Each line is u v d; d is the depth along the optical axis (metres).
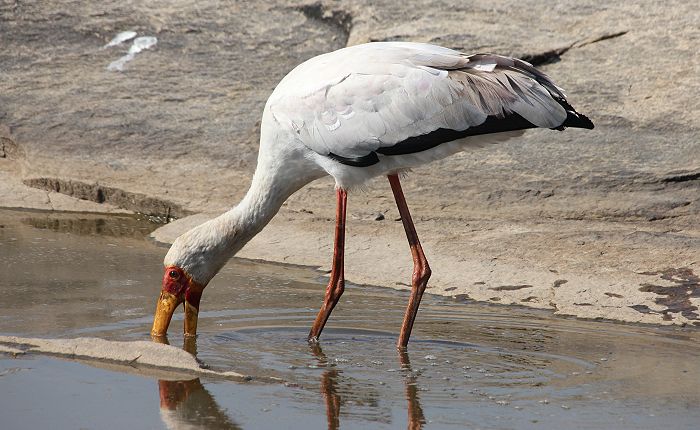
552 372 8.99
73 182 15.30
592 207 13.76
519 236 12.77
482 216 13.78
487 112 9.77
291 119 10.09
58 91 17.72
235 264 12.62
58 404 8.02
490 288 11.55
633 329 10.32
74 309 10.57
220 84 17.91
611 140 15.27
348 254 12.72
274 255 12.84
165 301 10.02
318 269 12.43
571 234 12.67
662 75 16.66
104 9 20.12
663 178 14.15
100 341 9.25
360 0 19.58
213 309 10.88
